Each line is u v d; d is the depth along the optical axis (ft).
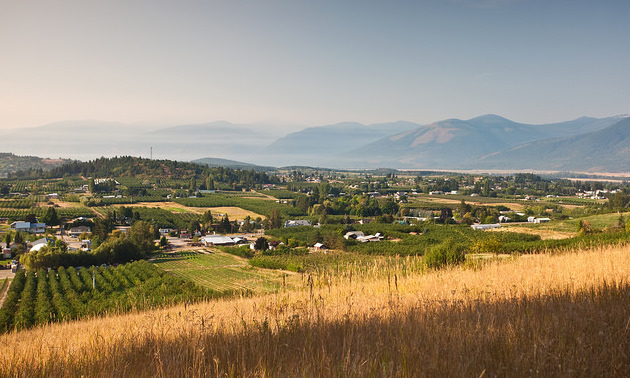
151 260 243.19
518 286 29.17
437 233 257.96
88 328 40.14
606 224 255.50
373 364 15.14
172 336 24.44
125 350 21.76
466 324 18.83
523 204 547.49
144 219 394.11
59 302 128.67
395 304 25.96
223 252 269.23
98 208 458.91
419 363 14.48
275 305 30.96
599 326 17.12
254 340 20.34
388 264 73.31
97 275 180.75
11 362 21.88
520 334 16.87
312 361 15.88
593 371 13.55
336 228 323.16
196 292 120.88
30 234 317.83
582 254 49.90
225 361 17.95
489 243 118.73
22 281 176.45
